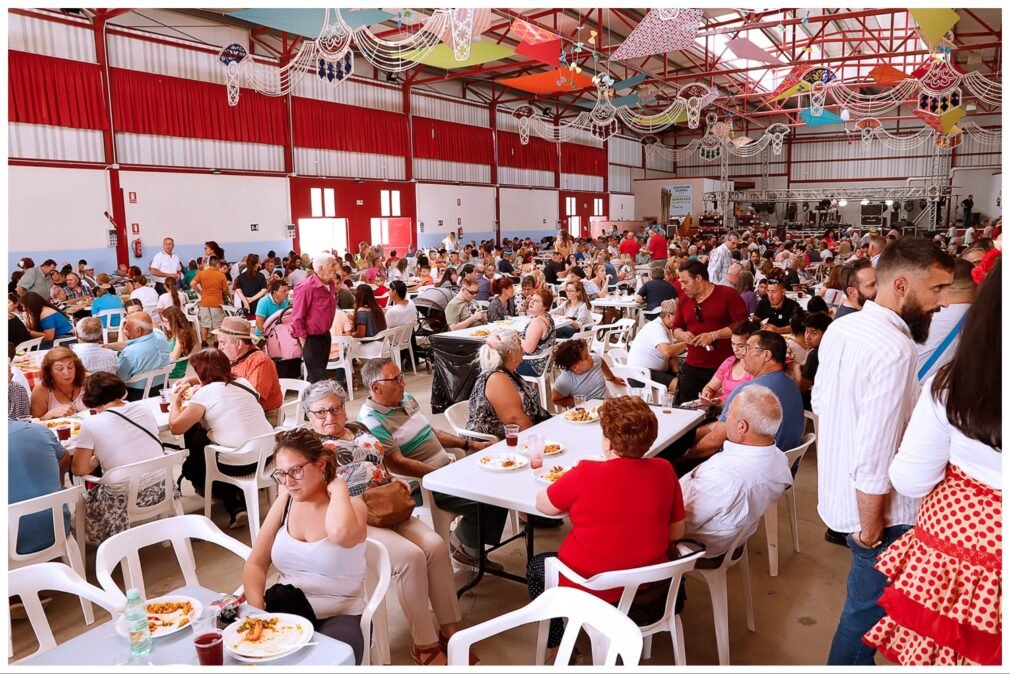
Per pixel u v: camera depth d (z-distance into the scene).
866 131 23.38
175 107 12.21
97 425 3.11
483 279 9.08
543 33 9.16
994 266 1.26
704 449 3.25
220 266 9.69
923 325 1.86
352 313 6.76
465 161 19.23
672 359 4.94
